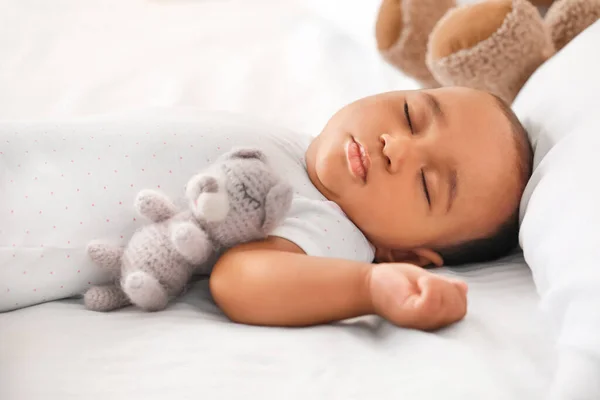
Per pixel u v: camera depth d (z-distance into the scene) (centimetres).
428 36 133
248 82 154
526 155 101
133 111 114
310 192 101
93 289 84
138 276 79
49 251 87
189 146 97
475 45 115
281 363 69
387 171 98
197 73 156
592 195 75
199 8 198
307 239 91
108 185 91
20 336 73
